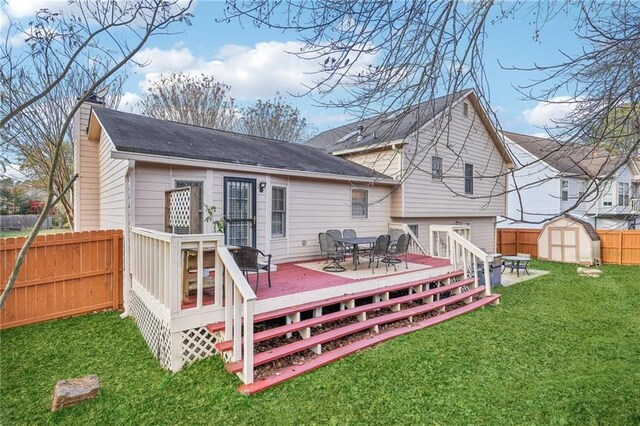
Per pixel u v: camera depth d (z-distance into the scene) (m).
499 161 15.09
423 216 12.09
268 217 8.53
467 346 5.15
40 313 6.29
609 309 7.42
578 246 13.88
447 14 2.61
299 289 5.82
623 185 19.97
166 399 3.74
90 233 6.82
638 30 2.62
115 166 7.72
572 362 4.66
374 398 3.74
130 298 6.60
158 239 4.75
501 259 10.37
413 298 6.88
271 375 4.14
